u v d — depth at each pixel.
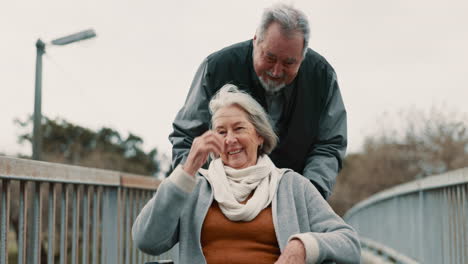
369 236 10.27
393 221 7.68
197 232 2.46
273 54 2.87
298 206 2.57
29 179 2.71
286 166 3.18
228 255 2.44
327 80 3.19
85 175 3.40
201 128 3.12
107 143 31.00
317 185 3.00
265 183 2.55
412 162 24.55
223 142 2.38
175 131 3.16
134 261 4.48
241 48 3.17
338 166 3.18
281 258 2.26
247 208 2.45
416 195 6.11
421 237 5.73
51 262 3.02
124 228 4.71
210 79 3.14
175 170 2.38
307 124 3.14
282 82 2.99
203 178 2.60
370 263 8.35
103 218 3.92
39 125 9.63
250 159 2.63
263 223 2.48
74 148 29.67
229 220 2.48
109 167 29.59
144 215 2.44
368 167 25.39
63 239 3.17
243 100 2.66
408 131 24.52
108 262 4.01
